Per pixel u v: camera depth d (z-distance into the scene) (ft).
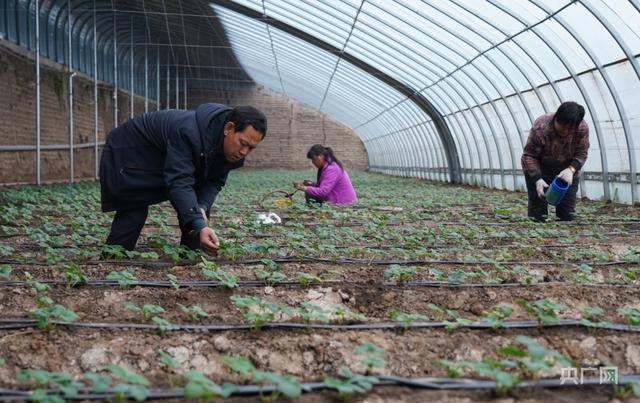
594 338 12.78
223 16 71.46
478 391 10.12
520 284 16.78
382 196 54.54
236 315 14.46
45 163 64.59
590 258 21.56
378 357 11.82
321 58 78.59
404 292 16.26
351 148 135.95
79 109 73.77
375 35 60.64
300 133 132.87
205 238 16.60
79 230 25.39
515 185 61.36
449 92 69.21
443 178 86.17
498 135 63.98
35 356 11.84
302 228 26.89
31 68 60.80
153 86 108.47
